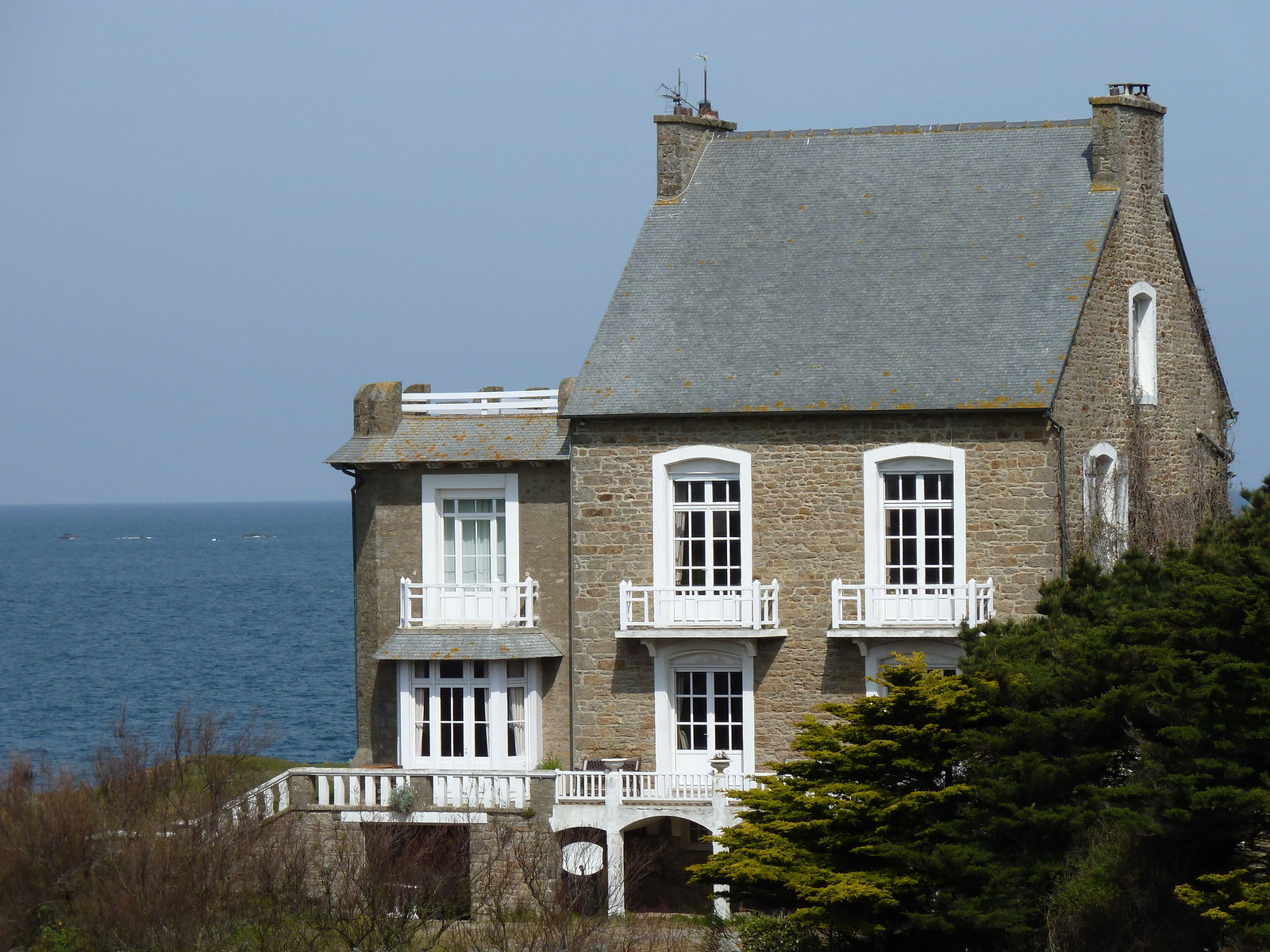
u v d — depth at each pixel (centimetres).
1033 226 14075
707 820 13012
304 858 12406
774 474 13475
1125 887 10175
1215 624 9944
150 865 11888
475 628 14062
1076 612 11244
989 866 10481
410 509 14338
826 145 15088
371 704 14425
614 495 13725
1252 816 9800
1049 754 10681
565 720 14050
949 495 13250
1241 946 9744
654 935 11969
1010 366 13188
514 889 13025
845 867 10969
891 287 14000
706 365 13825
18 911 11844
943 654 13125
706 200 14975
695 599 13438
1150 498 14450
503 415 14388
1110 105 14125
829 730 11412
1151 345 14700
